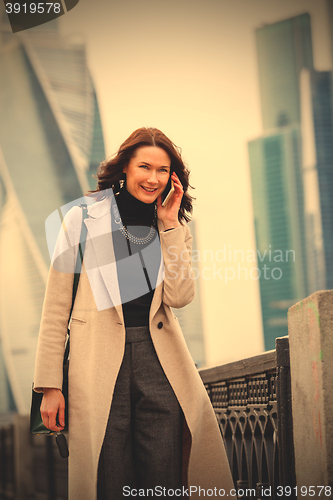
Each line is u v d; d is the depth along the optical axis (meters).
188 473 2.78
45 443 7.95
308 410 2.61
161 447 2.70
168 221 3.04
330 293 2.47
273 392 3.41
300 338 2.78
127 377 2.74
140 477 2.74
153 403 2.73
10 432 9.73
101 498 2.62
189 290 2.93
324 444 2.35
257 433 3.67
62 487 7.03
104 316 2.77
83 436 2.68
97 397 2.66
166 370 2.80
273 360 3.34
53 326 2.76
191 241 3.24
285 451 3.04
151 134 3.02
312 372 2.54
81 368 2.73
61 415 2.72
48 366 2.69
